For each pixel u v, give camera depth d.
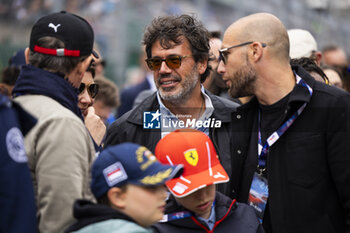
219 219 8.21
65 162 7.14
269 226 8.69
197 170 7.89
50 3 20.55
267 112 8.89
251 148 9.10
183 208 8.18
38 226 7.19
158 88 9.91
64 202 7.04
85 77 10.13
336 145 8.09
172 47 9.69
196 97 10.11
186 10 25.66
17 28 20.44
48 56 7.86
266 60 8.66
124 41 23.36
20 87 7.86
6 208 5.96
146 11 24.64
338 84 15.09
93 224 6.37
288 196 8.35
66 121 7.35
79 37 7.99
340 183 8.08
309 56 13.34
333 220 8.23
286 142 8.44
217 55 13.37
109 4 22.80
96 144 9.73
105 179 6.75
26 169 6.29
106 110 16.17
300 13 30.17
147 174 6.76
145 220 6.79
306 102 8.27
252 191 8.77
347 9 34.88
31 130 7.32
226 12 27.50
